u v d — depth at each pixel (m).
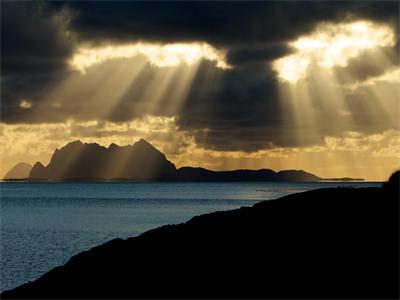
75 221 163.88
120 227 145.12
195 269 48.09
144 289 45.72
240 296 41.78
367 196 60.50
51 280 52.22
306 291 41.16
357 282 41.62
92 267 52.97
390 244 47.59
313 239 50.75
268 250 49.81
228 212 63.47
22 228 143.75
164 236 57.72
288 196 65.75
